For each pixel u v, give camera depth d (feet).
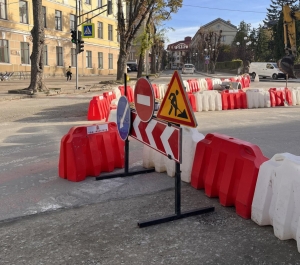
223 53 258.16
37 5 66.18
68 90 75.31
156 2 102.37
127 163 18.30
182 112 12.47
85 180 17.78
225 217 13.34
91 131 18.22
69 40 146.20
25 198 15.48
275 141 26.55
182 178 17.54
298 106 50.31
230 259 10.44
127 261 10.43
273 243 11.26
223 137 14.89
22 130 31.96
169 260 10.44
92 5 159.74
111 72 181.47
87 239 11.82
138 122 16.58
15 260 10.57
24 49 122.83
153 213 13.83
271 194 12.17
